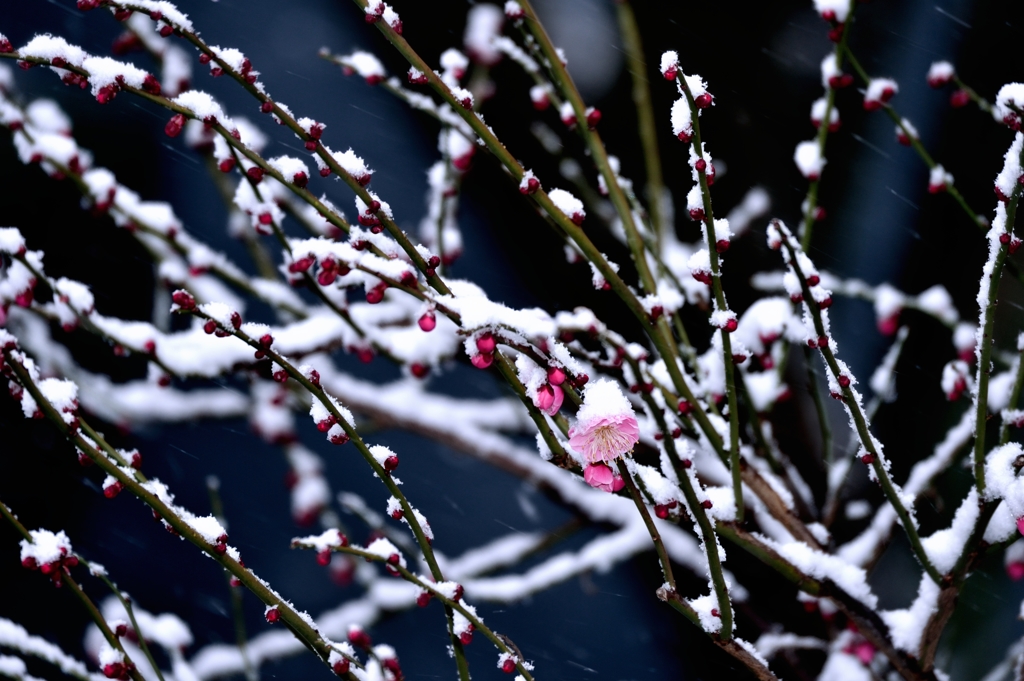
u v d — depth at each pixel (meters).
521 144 3.75
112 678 1.72
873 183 3.73
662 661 3.87
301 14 4.07
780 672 3.31
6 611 3.96
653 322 1.99
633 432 1.61
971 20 3.69
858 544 2.59
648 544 3.16
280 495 4.36
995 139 3.62
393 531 3.17
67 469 4.07
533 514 3.93
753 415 2.39
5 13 3.96
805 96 3.82
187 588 4.18
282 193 2.89
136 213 2.89
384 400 3.18
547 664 3.95
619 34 3.83
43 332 3.25
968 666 3.31
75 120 4.03
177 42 3.97
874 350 3.63
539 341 1.69
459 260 3.86
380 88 4.01
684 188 3.74
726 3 3.81
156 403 3.32
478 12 3.50
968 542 1.98
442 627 4.20
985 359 1.85
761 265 3.66
